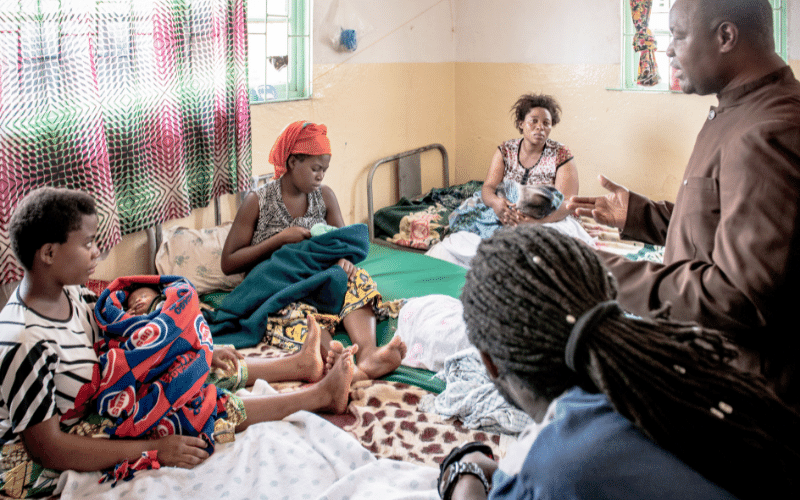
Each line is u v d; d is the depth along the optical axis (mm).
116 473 1564
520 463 767
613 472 695
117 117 2477
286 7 3416
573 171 3785
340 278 2473
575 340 716
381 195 4312
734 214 1210
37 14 2133
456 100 4785
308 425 1800
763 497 697
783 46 3516
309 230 2705
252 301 2465
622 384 711
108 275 2682
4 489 1549
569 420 750
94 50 2350
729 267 1188
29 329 1461
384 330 2506
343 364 1938
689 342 738
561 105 4324
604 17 4027
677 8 1401
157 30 2572
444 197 4379
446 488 1065
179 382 1685
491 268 786
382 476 1576
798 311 1189
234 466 1658
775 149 1180
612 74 4090
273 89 3449
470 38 4598
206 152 2910
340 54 3754
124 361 1604
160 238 2826
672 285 1253
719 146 1357
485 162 4770
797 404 1243
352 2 3746
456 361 2051
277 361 2135
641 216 1627
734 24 1315
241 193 3217
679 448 704
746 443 698
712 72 1374
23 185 2188
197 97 2818
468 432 1825
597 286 768
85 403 1595
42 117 2203
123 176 2561
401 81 4254
